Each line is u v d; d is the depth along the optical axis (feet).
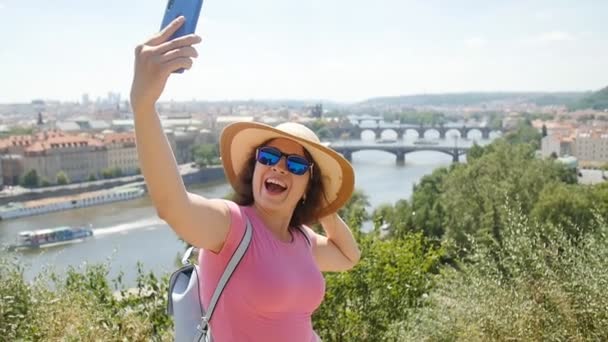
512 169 113.50
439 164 399.65
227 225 7.89
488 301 17.97
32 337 18.15
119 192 266.16
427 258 27.43
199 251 8.80
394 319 23.99
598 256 17.74
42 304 19.77
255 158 9.20
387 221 119.65
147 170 6.84
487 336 17.38
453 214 110.42
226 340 8.00
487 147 190.29
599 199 89.15
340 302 23.12
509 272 18.69
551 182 108.68
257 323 8.05
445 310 20.16
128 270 67.31
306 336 8.57
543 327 16.75
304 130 9.05
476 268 19.70
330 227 10.57
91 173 351.46
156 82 6.53
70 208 239.50
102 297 22.20
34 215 226.79
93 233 171.83
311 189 9.50
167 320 21.44
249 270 7.96
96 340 18.31
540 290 17.22
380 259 24.82
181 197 7.09
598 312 15.94
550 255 18.51
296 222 9.61
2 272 20.31
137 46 6.72
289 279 8.17
